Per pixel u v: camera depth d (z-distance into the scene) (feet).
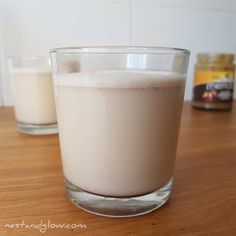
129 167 0.52
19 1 1.46
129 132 0.51
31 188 0.63
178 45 1.79
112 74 0.50
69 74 0.54
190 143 0.98
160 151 0.54
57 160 0.82
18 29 1.49
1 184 0.65
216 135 1.09
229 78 1.58
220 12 1.85
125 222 0.51
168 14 1.72
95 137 0.51
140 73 0.52
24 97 1.07
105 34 1.63
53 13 1.52
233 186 0.65
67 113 0.55
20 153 0.88
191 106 1.73
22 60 1.08
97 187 0.53
